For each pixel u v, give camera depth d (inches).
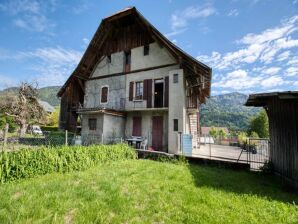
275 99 279.1
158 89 673.6
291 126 223.5
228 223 121.8
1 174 185.3
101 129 518.3
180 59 487.2
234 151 602.9
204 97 786.8
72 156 255.0
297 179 203.0
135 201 152.1
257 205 153.8
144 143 499.2
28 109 835.4
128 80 601.6
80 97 766.5
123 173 239.3
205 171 275.7
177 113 473.1
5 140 250.7
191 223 120.6
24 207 130.9
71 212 130.8
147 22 525.0
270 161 292.2
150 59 566.9
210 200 157.6
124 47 628.4
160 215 130.1
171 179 223.8
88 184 188.5
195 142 695.1
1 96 821.9
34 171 215.5
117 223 117.6
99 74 674.8
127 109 560.1
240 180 234.1
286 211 144.6
